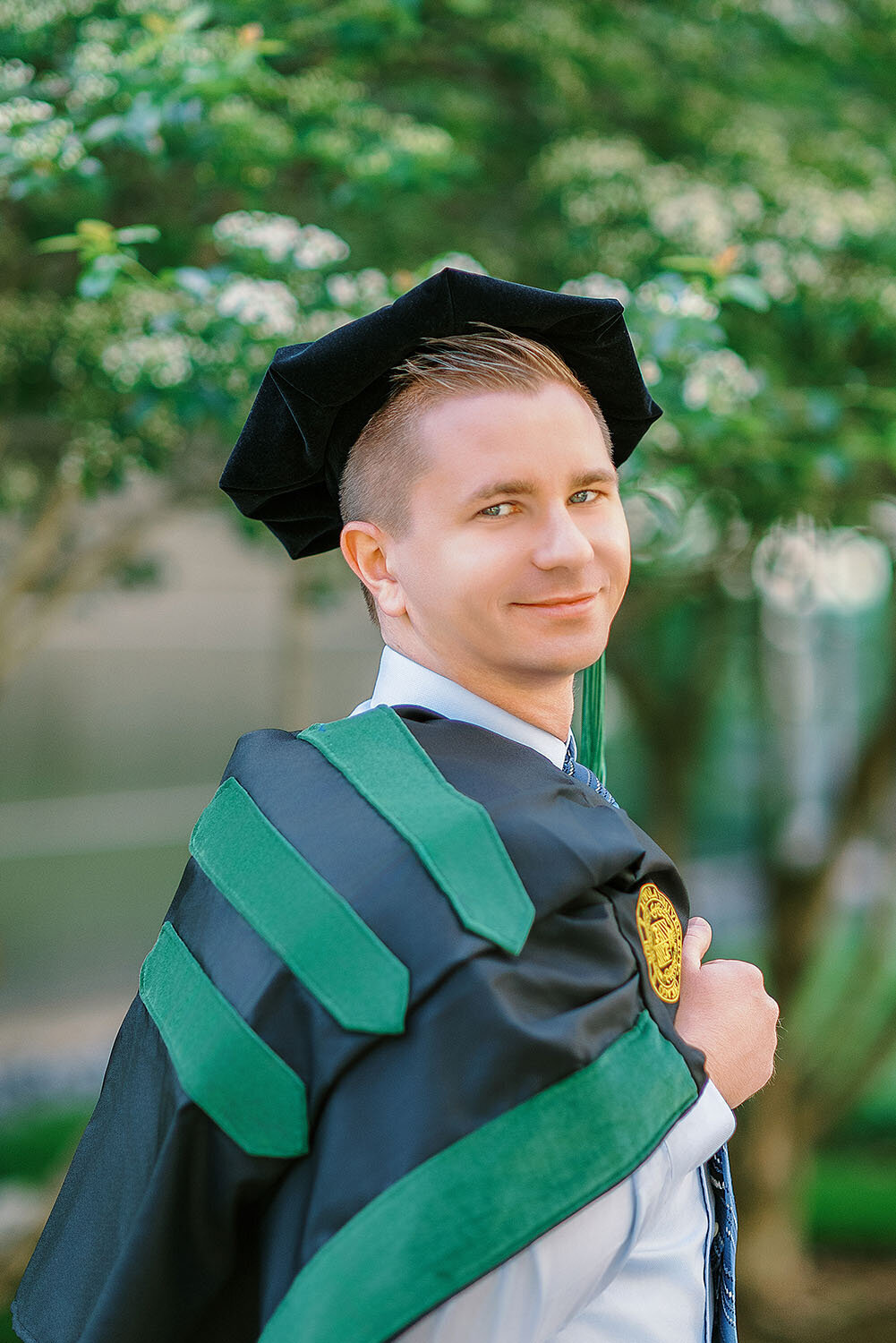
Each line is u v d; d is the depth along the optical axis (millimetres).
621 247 3303
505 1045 696
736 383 2652
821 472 2791
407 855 758
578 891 762
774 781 7094
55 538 3953
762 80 3740
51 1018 8742
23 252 3172
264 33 2707
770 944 6934
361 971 728
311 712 14094
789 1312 6441
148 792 13562
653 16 3590
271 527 1078
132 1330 734
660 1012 780
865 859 11164
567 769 1021
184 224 2992
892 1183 8320
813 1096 6809
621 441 1069
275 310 2504
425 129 2842
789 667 7328
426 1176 680
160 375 2580
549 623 863
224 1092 732
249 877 799
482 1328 701
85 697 13164
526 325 893
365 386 888
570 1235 707
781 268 3189
